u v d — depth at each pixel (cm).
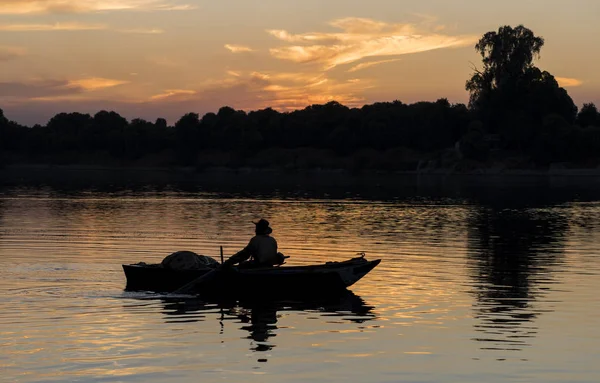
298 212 4816
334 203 5966
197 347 1286
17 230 3306
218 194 7469
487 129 18775
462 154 18100
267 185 10500
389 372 1145
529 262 2369
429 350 1275
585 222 4116
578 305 1661
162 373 1130
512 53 18538
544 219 4338
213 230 3409
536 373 1147
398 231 3456
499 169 17375
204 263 1973
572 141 17100
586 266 2278
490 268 2231
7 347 1266
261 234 1922
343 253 2598
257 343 1318
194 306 1669
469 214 4741
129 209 4944
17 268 2139
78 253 2506
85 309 1594
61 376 1109
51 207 5053
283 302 1728
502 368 1170
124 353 1238
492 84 18850
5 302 1645
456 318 1530
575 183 12044
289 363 1191
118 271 2112
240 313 1591
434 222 4034
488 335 1380
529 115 17962
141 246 2741
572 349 1284
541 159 17275
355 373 1140
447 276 2077
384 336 1375
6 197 6378
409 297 1770
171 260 1908
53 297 1712
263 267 1875
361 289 1877
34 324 1440
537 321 1499
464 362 1202
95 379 1096
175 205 5469
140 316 1543
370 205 5716
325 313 1591
